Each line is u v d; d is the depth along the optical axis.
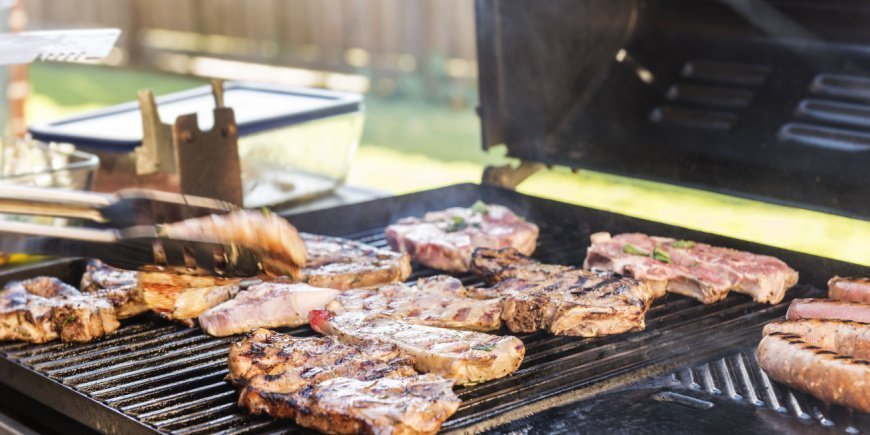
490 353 2.33
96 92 11.30
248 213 2.26
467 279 3.18
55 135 3.47
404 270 3.07
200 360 2.55
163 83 11.54
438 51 10.10
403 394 2.11
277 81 10.80
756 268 2.94
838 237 5.88
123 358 2.57
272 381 2.21
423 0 9.98
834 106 3.28
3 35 2.52
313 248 3.17
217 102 3.28
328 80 10.72
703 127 3.53
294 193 3.83
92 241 2.20
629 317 2.61
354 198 3.98
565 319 2.60
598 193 7.12
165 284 2.79
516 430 2.15
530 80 3.72
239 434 2.13
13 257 3.61
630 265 2.98
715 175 3.40
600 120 3.76
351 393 2.12
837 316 2.60
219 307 2.72
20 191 2.11
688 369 2.45
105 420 2.21
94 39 2.51
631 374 2.39
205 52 11.86
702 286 2.88
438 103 10.21
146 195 2.21
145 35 12.50
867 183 3.09
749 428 2.14
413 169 7.82
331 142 3.86
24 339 2.66
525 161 3.85
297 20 11.01
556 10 3.66
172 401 2.30
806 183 3.21
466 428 2.13
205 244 2.20
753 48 3.51
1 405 2.47
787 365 2.28
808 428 2.14
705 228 6.08
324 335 2.71
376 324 2.57
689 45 3.66
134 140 3.29
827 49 3.34
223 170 3.35
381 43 10.44
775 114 3.39
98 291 2.85
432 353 2.34
